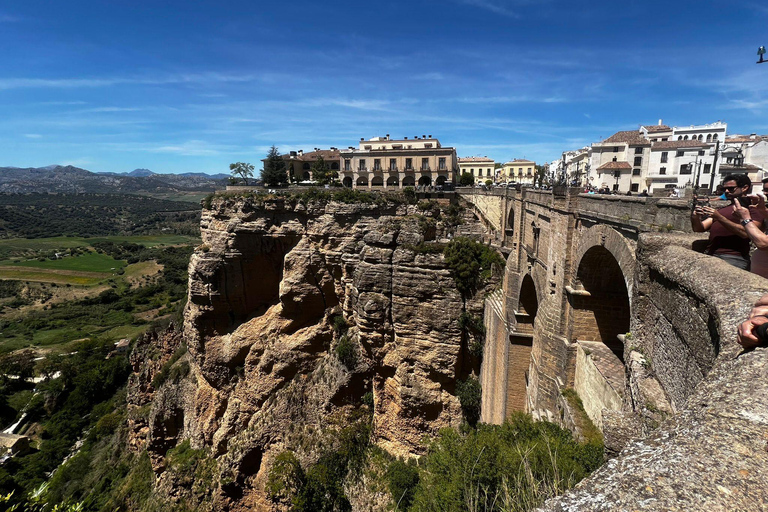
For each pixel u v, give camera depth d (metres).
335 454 47.81
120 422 73.69
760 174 45.97
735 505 3.49
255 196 55.69
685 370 9.04
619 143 62.19
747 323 5.67
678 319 9.63
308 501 44.66
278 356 55.03
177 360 68.75
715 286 7.93
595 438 18.72
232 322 59.34
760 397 4.63
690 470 4.00
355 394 51.91
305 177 109.25
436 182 85.81
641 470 4.23
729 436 4.27
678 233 13.08
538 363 28.14
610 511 3.79
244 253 56.34
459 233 49.81
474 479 16.72
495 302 41.78
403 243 47.75
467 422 45.78
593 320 23.81
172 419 63.50
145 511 56.28
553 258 26.48
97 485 63.31
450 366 45.88
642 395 10.62
